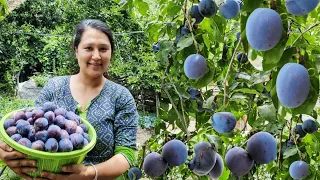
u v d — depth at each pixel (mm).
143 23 5004
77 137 1359
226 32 1958
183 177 1955
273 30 856
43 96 1746
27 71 11414
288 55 971
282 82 887
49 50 10281
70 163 1382
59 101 1707
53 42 9625
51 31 10023
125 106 1710
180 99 1729
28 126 1345
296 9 877
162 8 1879
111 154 1672
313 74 950
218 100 1537
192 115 1877
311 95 951
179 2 1649
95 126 1656
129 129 1685
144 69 7645
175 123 1876
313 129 1543
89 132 1507
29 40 11008
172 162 1440
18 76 10539
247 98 1520
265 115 1410
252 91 1439
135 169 1639
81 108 1687
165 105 1806
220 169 1450
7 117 1429
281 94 892
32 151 1284
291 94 875
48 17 11250
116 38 8117
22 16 11117
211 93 1817
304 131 1561
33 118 1373
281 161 1700
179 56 1610
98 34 1666
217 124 1251
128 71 7852
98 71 1673
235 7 1333
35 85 10273
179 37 1650
